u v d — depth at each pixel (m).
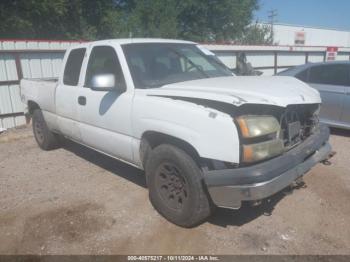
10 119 9.20
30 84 6.12
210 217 3.61
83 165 5.39
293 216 3.60
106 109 4.08
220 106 3.09
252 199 2.85
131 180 4.70
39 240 3.35
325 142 3.86
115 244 3.24
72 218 3.72
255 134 2.88
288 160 3.06
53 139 6.11
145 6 25.83
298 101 3.21
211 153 2.97
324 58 21.61
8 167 5.48
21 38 19.64
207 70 4.36
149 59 4.05
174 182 3.41
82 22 23.41
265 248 3.09
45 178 4.92
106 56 4.22
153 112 3.43
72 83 4.89
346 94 6.29
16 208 4.02
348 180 4.46
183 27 29.30
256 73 6.22
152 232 3.40
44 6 19.78
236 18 30.72
